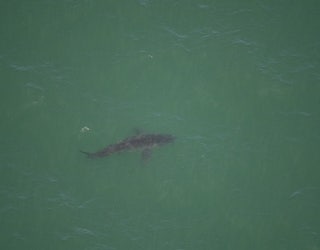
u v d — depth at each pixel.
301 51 42.56
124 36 42.84
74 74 40.53
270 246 33.84
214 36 43.22
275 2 44.75
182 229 34.12
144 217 34.41
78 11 43.78
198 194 35.75
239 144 37.91
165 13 44.44
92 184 35.41
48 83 39.81
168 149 37.03
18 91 39.16
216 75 41.38
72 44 42.06
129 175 35.97
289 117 39.47
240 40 43.09
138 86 40.38
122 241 33.22
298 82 41.06
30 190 34.72
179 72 41.38
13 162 35.81
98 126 37.84
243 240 34.03
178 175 36.28
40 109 38.56
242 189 36.12
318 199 35.66
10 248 32.41
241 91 40.69
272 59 42.25
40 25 42.62
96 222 33.88
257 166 37.00
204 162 36.81
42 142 36.91
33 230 33.31
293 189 36.22
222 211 35.16
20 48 41.41
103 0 44.62
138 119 38.41
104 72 40.81
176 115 39.00
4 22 42.34
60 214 33.97
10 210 33.81
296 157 37.47
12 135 37.12
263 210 35.28
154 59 41.81
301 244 33.81
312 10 44.62
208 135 38.09
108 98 39.50
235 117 39.31
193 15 44.41
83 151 36.56
